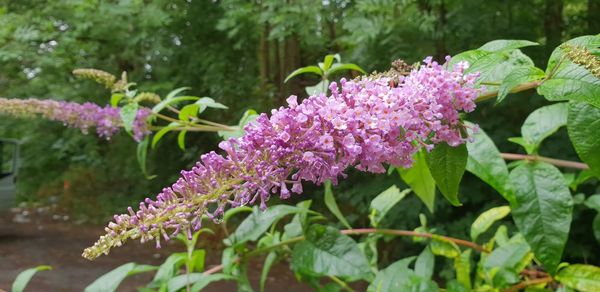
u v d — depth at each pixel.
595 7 6.81
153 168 10.88
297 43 9.02
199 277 1.67
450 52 6.35
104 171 12.08
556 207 1.45
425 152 1.39
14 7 7.96
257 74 10.19
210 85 8.88
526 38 6.23
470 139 1.29
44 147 12.68
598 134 1.20
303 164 1.00
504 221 5.66
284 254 1.86
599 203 2.00
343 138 1.03
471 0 6.04
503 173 1.49
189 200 0.92
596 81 1.05
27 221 10.48
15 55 7.14
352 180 7.79
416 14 6.09
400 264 1.71
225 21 7.73
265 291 5.96
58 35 7.68
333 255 1.62
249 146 0.99
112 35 8.09
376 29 5.77
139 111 2.51
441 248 1.91
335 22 7.98
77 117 2.70
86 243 8.62
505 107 6.07
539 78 1.15
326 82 1.98
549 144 5.61
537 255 1.44
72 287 5.94
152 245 8.23
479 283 1.95
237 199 0.96
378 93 1.12
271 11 7.16
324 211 8.09
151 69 9.34
